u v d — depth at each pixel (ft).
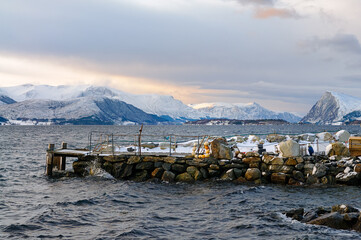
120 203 78.48
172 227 59.77
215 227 59.57
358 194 86.84
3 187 99.81
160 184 101.96
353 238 51.49
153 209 73.15
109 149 120.57
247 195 86.12
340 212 60.95
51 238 53.78
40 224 60.85
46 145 303.27
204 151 114.93
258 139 144.97
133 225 60.49
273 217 64.03
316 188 95.04
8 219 64.59
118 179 109.91
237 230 57.57
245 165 106.73
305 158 104.63
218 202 78.89
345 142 134.51
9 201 80.53
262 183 102.53
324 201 79.61
